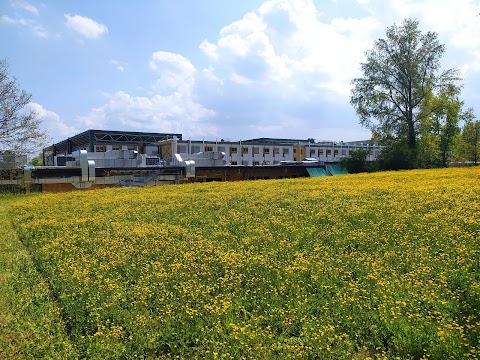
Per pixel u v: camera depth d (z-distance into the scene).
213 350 5.53
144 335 6.07
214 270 9.20
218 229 14.05
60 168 37.88
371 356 5.38
